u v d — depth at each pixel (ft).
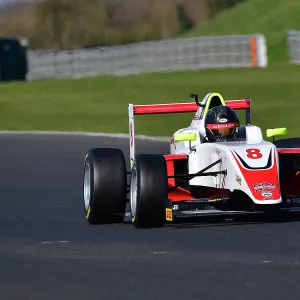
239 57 426.92
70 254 87.71
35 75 467.93
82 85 377.91
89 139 216.33
